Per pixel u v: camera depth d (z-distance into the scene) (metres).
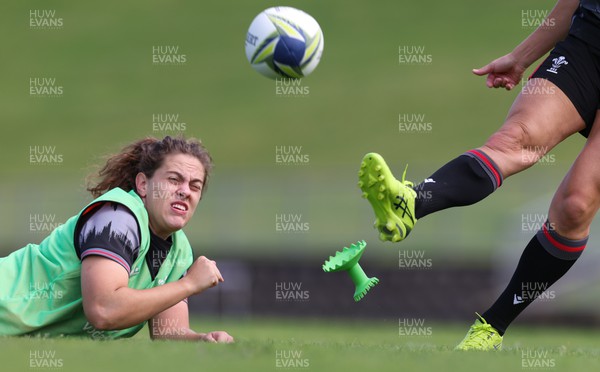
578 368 19.06
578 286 65.12
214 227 114.62
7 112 194.50
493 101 182.62
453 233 107.38
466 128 174.62
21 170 167.88
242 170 165.38
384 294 72.06
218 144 179.25
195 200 24.09
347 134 178.62
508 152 22.56
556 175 119.56
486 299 71.19
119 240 22.81
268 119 187.50
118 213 23.12
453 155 165.38
